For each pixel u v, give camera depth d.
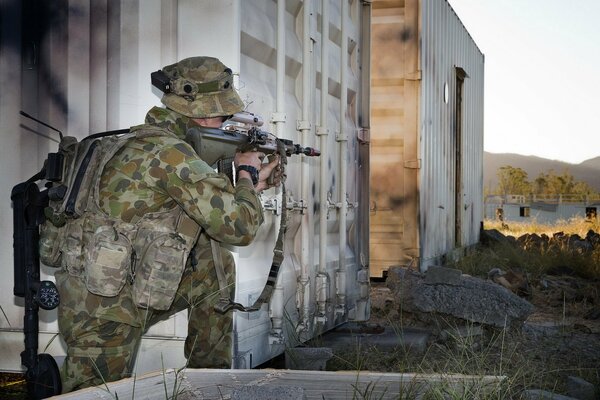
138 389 2.84
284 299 4.39
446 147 12.10
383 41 9.87
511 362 4.79
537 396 3.78
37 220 3.15
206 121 3.18
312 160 4.87
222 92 3.17
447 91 12.12
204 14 3.67
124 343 2.91
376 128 9.88
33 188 3.12
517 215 49.25
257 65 4.14
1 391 3.75
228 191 2.92
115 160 2.90
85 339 2.86
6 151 3.97
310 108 4.81
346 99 5.53
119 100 3.79
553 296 8.21
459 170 14.02
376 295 8.30
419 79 9.75
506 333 5.46
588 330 6.04
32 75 3.92
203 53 3.67
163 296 2.83
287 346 4.38
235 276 3.55
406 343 5.07
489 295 5.60
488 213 49.72
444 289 5.76
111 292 2.78
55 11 3.87
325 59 5.00
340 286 5.36
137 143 2.92
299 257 4.67
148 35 3.75
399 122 9.82
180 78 3.12
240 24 3.77
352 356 4.77
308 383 3.13
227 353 3.46
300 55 4.69
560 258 10.83
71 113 3.86
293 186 4.55
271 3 4.35
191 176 2.84
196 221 2.89
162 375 2.99
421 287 5.88
